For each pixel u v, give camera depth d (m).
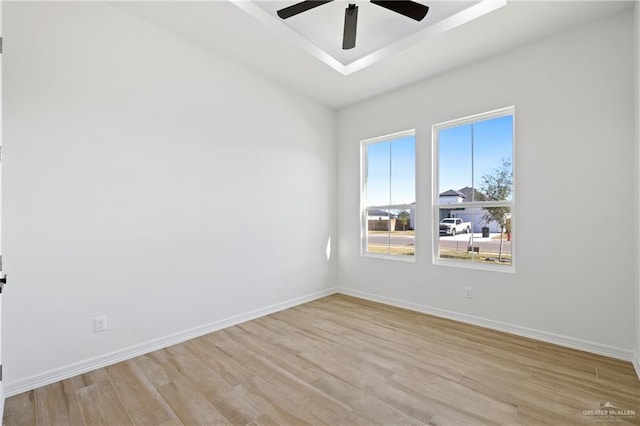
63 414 1.81
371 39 3.07
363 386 2.08
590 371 2.24
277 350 2.64
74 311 2.25
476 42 2.82
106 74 2.40
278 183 3.74
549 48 2.75
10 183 2.01
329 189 4.47
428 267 3.60
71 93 2.24
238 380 2.16
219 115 3.14
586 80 2.57
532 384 2.08
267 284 3.60
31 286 2.08
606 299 2.49
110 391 2.04
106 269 2.40
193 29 2.72
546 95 2.76
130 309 2.53
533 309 2.85
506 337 2.88
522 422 1.71
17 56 2.03
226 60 3.20
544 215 2.78
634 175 2.35
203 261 3.01
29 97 2.07
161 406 1.88
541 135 2.79
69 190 2.23
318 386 2.08
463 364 2.37
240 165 3.33
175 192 2.81
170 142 2.78
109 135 2.42
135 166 2.56
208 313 3.04
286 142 3.85
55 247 2.18
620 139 2.42
